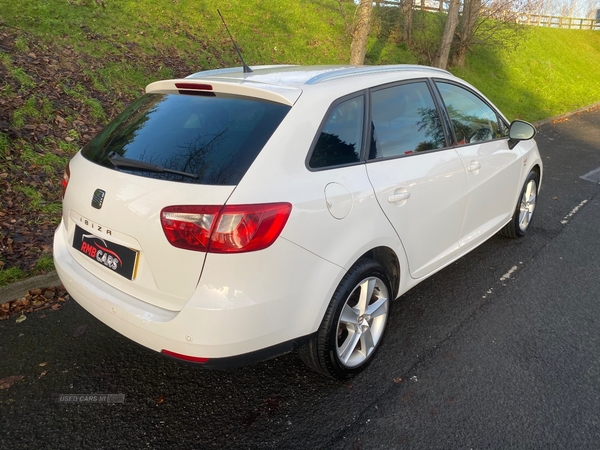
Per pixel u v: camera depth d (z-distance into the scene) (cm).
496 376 283
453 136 343
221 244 201
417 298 375
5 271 361
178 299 213
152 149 235
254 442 234
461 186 341
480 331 331
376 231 261
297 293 224
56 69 673
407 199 285
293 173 224
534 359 300
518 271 424
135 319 220
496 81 1738
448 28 1417
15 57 650
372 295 288
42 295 359
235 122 234
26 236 412
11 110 556
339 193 240
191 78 290
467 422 247
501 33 1711
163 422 246
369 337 281
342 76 277
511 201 442
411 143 303
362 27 1176
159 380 277
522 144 454
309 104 242
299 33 1345
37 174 496
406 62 1577
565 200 643
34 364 287
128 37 866
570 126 1325
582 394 269
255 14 1291
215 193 204
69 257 268
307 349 253
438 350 308
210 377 281
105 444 232
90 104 632
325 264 233
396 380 279
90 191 241
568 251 470
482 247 477
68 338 313
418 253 311
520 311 358
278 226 210
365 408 257
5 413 248
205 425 245
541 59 2233
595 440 236
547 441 235
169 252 208
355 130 265
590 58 2825
